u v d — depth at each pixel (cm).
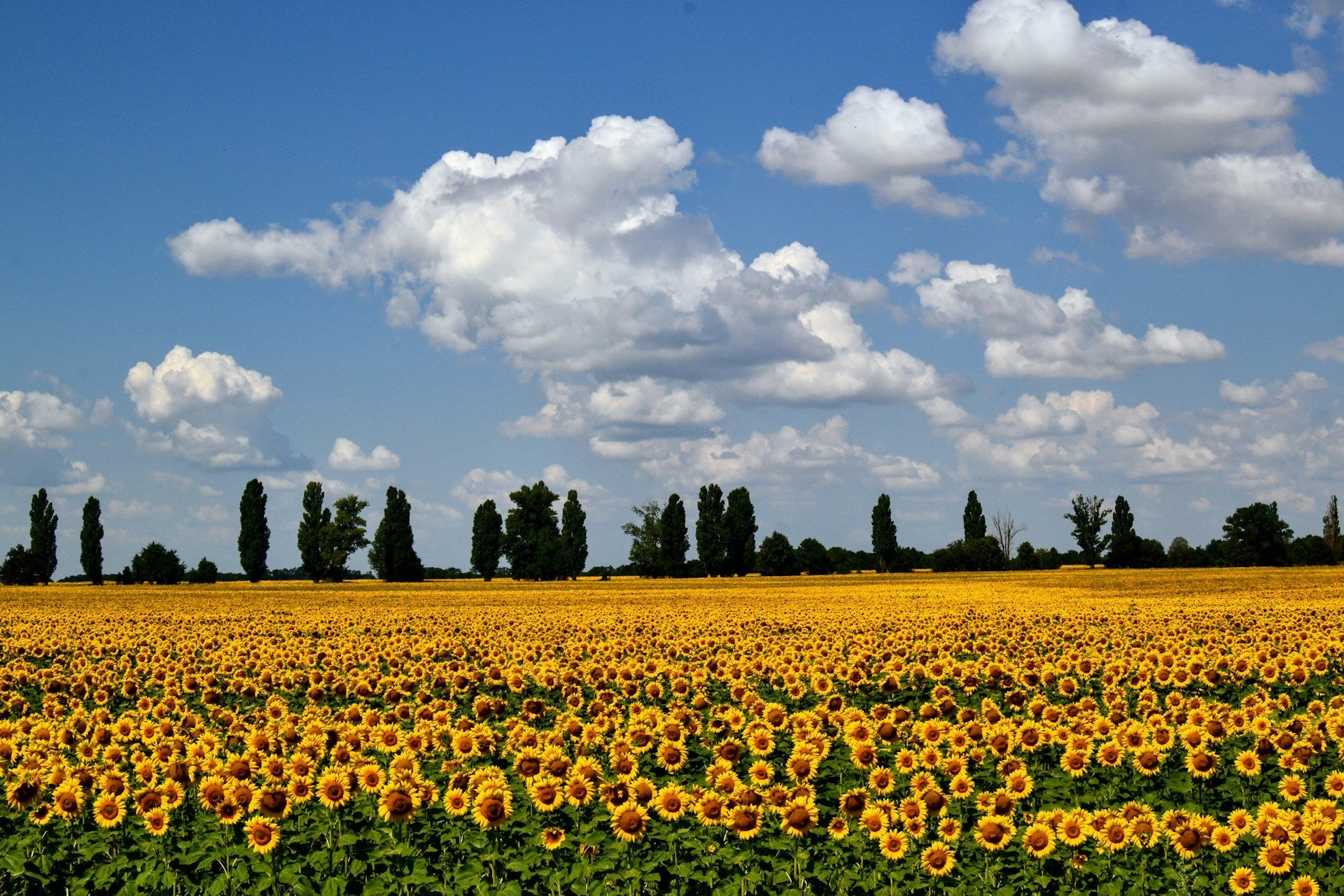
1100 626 3422
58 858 1152
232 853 1140
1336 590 6612
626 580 13600
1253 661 2200
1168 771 1447
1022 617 3906
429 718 1789
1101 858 1167
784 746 1581
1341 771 1401
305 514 13975
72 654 3091
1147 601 5503
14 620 4741
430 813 1270
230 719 1769
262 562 13512
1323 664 2247
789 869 1132
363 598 7706
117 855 1181
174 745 1411
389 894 1070
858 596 6800
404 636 3466
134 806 1298
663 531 14512
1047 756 1555
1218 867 1146
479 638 3309
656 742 1541
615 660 2425
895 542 15325
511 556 14225
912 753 1464
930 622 3788
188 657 2769
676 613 4728
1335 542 15688
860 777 1434
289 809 1210
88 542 13250
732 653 2828
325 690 2203
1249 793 1386
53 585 12194
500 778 1244
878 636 3102
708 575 14325
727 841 1197
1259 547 14425
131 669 2473
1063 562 17062
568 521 14175
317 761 1405
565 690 2077
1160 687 2228
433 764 1465
